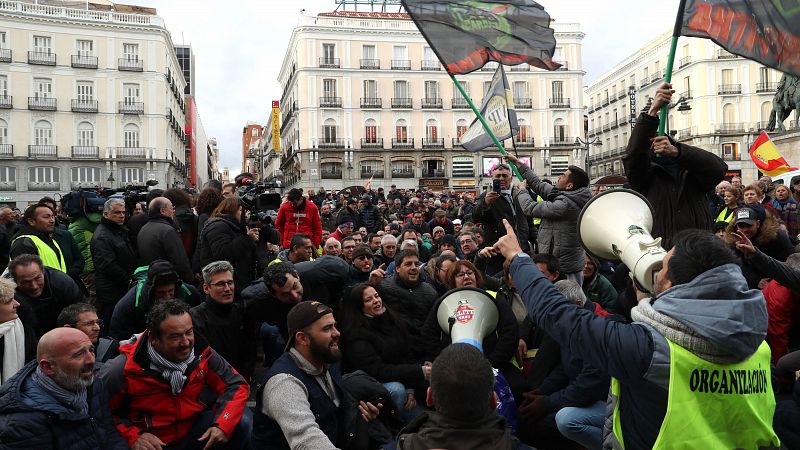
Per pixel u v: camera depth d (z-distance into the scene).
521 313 5.29
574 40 48.78
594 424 4.07
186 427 3.81
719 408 1.91
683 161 3.73
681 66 46.38
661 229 3.93
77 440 3.20
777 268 4.07
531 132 48.56
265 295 4.84
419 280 5.79
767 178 10.46
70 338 3.18
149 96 43.53
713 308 1.88
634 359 1.94
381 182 46.97
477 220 6.73
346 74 46.41
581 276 5.54
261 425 3.50
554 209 5.31
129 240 6.43
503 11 5.59
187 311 3.73
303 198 8.87
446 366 1.98
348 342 4.88
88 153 41.88
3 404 3.07
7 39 39.50
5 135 39.78
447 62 5.42
